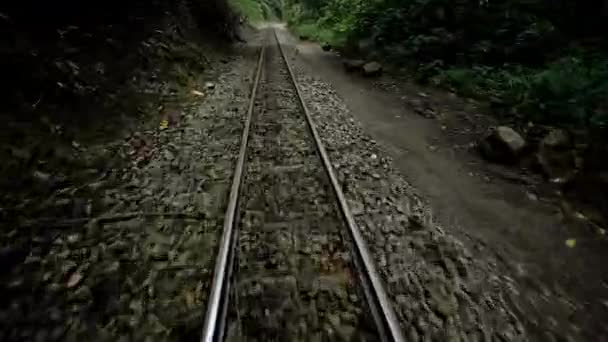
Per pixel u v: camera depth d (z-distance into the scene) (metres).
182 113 7.04
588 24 7.78
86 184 4.21
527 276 3.01
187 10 12.80
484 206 4.05
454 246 3.35
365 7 16.89
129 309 2.66
